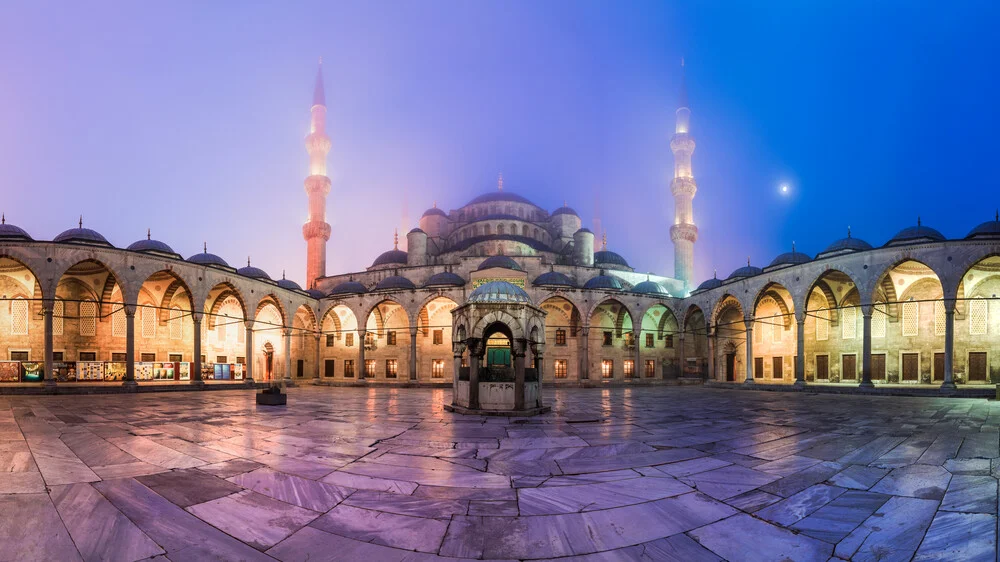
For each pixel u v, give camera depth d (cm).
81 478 852
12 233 3512
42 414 1822
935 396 2984
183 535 612
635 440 1282
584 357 4600
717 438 1319
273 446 1176
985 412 1997
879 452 1112
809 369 4481
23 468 914
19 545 573
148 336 4234
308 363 5394
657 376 5247
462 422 1647
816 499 759
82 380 3841
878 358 4059
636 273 5784
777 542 596
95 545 579
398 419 1730
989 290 3638
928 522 648
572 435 1364
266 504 731
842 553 562
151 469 929
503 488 818
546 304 5012
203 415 1841
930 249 3144
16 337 3747
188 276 3559
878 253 3316
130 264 3231
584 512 701
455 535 616
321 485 830
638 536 615
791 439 1300
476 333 1939
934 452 1100
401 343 5038
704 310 4750
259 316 5206
